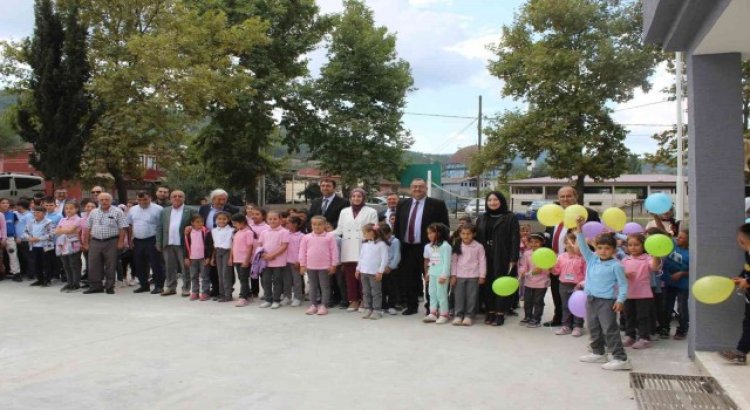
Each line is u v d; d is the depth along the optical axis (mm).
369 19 24797
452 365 5617
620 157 19891
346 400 4590
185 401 4562
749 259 5234
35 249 10852
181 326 7367
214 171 24562
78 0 18578
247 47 20906
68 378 5145
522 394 4758
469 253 7578
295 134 24359
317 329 7246
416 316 8203
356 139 23812
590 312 5738
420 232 8242
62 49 16750
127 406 4445
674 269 6840
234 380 5105
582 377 5250
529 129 19859
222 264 9250
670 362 5785
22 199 11891
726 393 4598
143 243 10102
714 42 5305
